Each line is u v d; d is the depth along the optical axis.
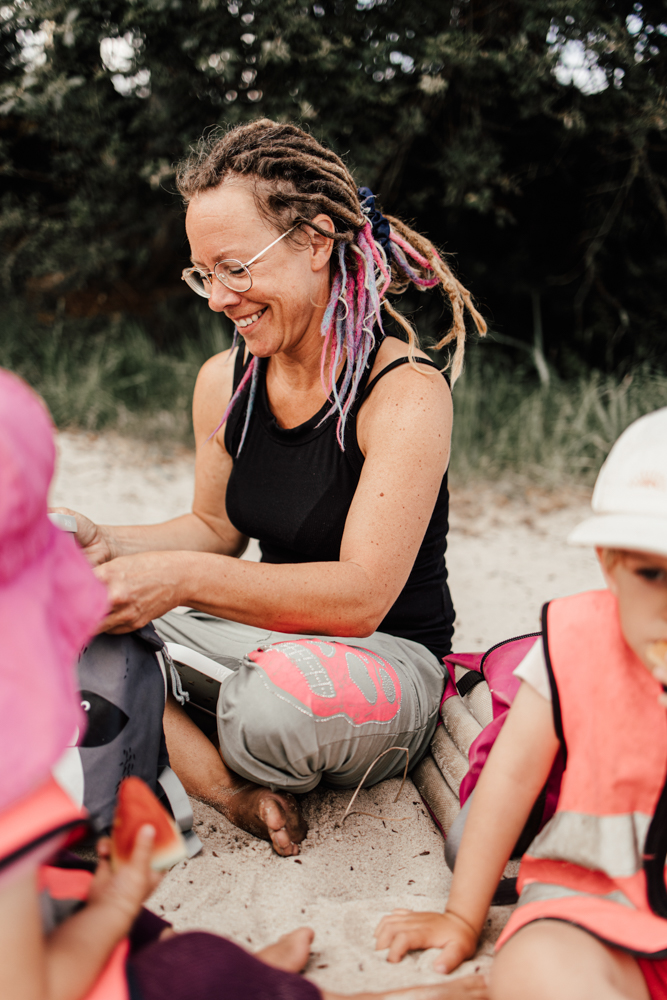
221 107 5.12
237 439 1.91
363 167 5.15
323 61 4.63
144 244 6.45
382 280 1.76
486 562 3.79
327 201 1.65
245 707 1.57
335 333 1.76
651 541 0.99
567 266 6.36
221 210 1.61
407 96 5.11
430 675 1.83
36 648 0.79
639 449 1.09
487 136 5.39
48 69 4.98
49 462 0.83
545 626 1.21
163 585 1.49
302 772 1.61
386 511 1.64
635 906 1.12
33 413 0.83
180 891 1.47
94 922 0.95
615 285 6.42
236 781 1.71
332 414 1.77
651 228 6.11
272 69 4.76
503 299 6.54
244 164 1.62
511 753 1.22
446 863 1.55
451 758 1.73
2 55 5.25
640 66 4.82
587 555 3.93
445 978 1.21
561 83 4.97
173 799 1.52
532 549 3.99
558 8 4.56
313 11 4.72
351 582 1.61
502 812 1.23
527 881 1.21
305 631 1.65
